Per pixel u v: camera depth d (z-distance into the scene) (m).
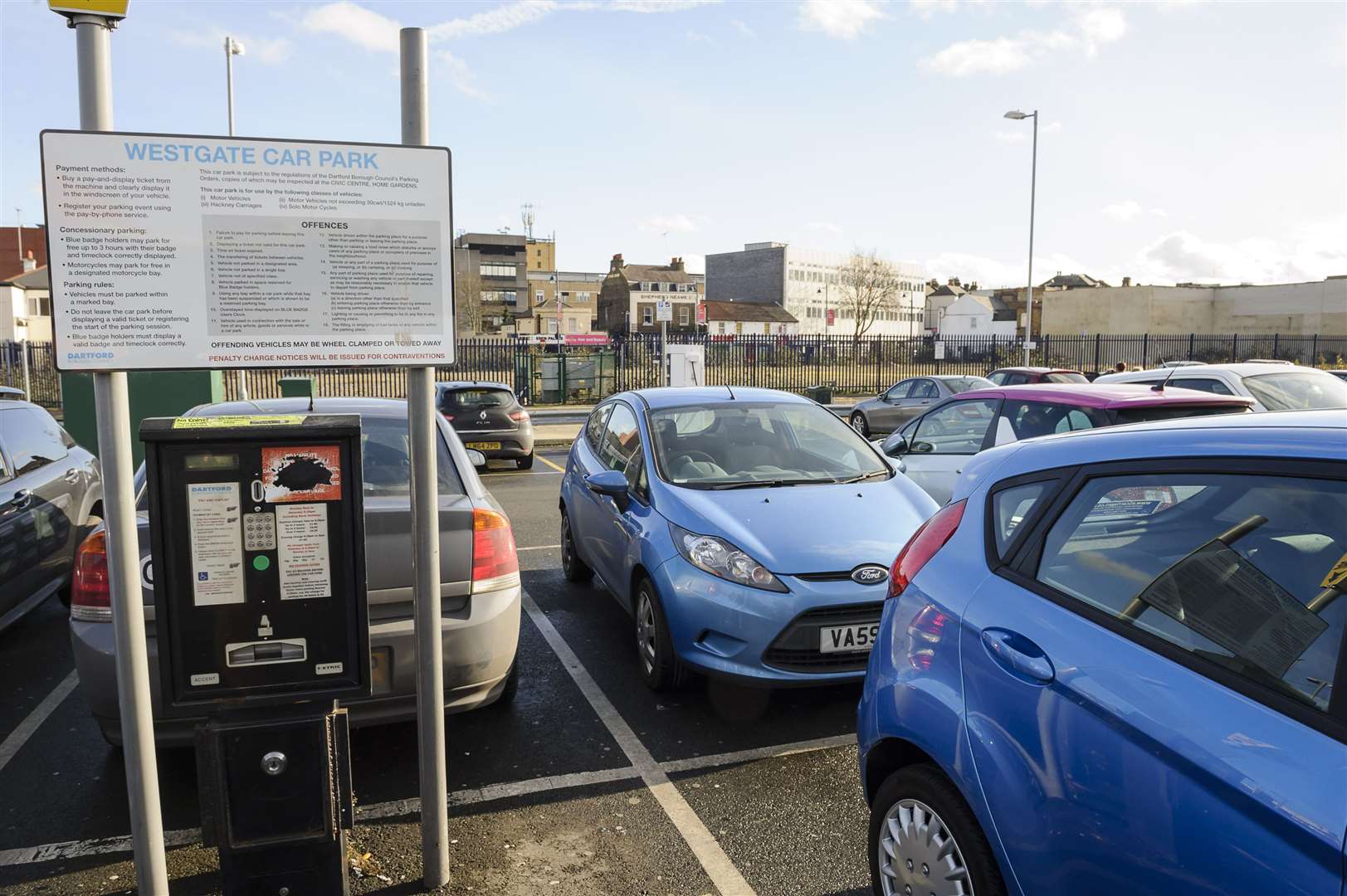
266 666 2.39
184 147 2.42
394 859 2.99
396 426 4.11
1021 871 1.94
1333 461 1.67
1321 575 1.62
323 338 2.57
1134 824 1.69
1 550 4.64
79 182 2.35
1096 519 2.08
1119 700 1.78
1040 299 76.75
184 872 2.93
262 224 2.50
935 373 34.28
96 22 2.32
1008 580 2.21
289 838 2.43
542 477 12.19
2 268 64.44
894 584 2.60
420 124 2.61
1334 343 42.38
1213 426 1.98
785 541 4.09
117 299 2.38
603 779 3.57
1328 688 1.52
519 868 2.94
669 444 5.12
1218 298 59.00
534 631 5.42
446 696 3.47
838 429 5.54
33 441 5.55
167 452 2.28
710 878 2.89
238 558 2.34
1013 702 2.01
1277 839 1.46
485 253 88.50
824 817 3.26
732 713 4.21
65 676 4.72
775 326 92.50
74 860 2.99
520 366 26.09
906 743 2.43
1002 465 2.45
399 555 3.34
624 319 87.25
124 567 2.35
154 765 2.44
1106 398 5.38
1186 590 1.82
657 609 4.29
